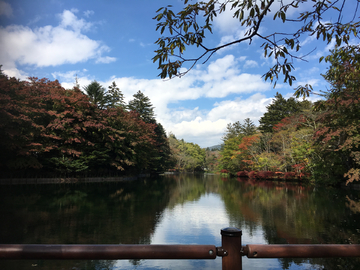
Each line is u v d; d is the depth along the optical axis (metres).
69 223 8.33
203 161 90.56
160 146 55.59
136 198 14.98
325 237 6.92
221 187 23.36
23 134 22.86
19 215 9.52
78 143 27.78
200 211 10.79
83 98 27.06
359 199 14.44
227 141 50.91
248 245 1.70
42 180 24.59
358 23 2.88
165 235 7.01
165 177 45.84
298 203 13.10
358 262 5.21
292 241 6.56
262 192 18.72
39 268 4.81
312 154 24.84
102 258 1.68
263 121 46.62
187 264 5.14
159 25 2.51
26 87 23.80
